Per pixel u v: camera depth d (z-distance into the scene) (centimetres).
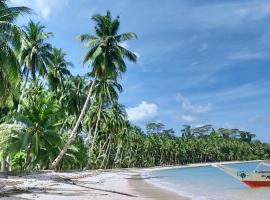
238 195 3170
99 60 4691
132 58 4819
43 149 4719
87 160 8075
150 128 19700
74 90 6919
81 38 4847
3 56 2752
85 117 7994
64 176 4438
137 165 13700
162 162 15875
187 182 4878
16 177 3556
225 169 5569
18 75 2812
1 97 2952
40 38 4841
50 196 2328
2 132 4169
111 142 10562
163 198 2738
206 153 18488
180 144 16938
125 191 3225
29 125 4238
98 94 6334
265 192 3459
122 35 4834
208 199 2789
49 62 5044
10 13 3045
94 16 4838
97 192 2848
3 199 2030
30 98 5444
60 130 6912
